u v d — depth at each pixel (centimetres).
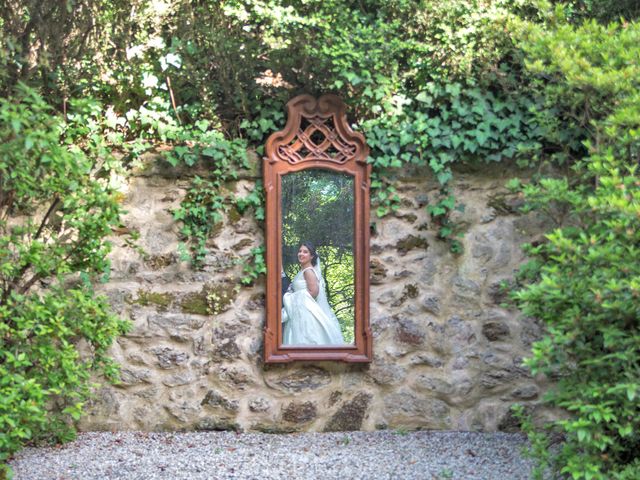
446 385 573
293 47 558
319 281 566
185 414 560
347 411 569
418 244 578
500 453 521
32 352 454
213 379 562
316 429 567
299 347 559
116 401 558
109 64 557
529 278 525
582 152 575
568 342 376
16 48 507
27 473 472
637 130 407
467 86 577
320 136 578
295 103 564
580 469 374
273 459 505
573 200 484
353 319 567
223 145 561
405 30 582
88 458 501
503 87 570
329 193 569
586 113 512
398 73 581
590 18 581
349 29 568
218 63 564
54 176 457
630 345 369
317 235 568
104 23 548
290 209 567
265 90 577
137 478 467
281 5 575
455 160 575
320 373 568
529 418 438
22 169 427
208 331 563
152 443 534
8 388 407
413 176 577
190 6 564
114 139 554
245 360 564
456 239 576
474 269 579
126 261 560
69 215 474
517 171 580
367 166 566
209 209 564
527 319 575
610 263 380
